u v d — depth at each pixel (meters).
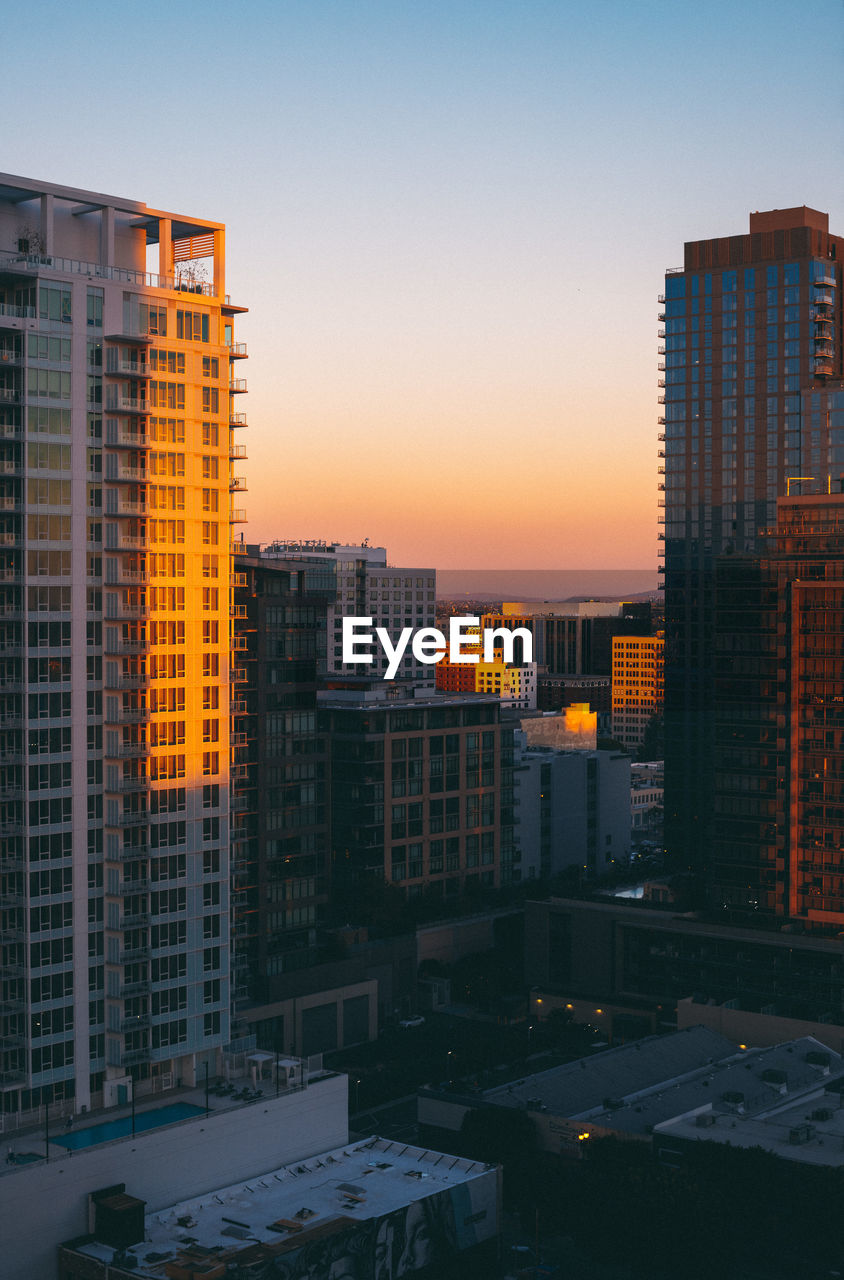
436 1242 149.12
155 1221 144.25
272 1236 139.00
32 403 152.75
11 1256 135.12
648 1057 190.38
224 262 170.88
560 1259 156.50
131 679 160.88
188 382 166.62
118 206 161.75
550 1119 164.75
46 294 154.25
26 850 152.50
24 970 153.25
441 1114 175.62
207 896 167.62
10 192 155.62
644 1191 145.62
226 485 170.75
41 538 153.62
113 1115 155.38
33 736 153.25
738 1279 146.25
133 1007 160.62
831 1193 142.88
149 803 161.50
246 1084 167.00
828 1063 186.00
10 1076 153.75
